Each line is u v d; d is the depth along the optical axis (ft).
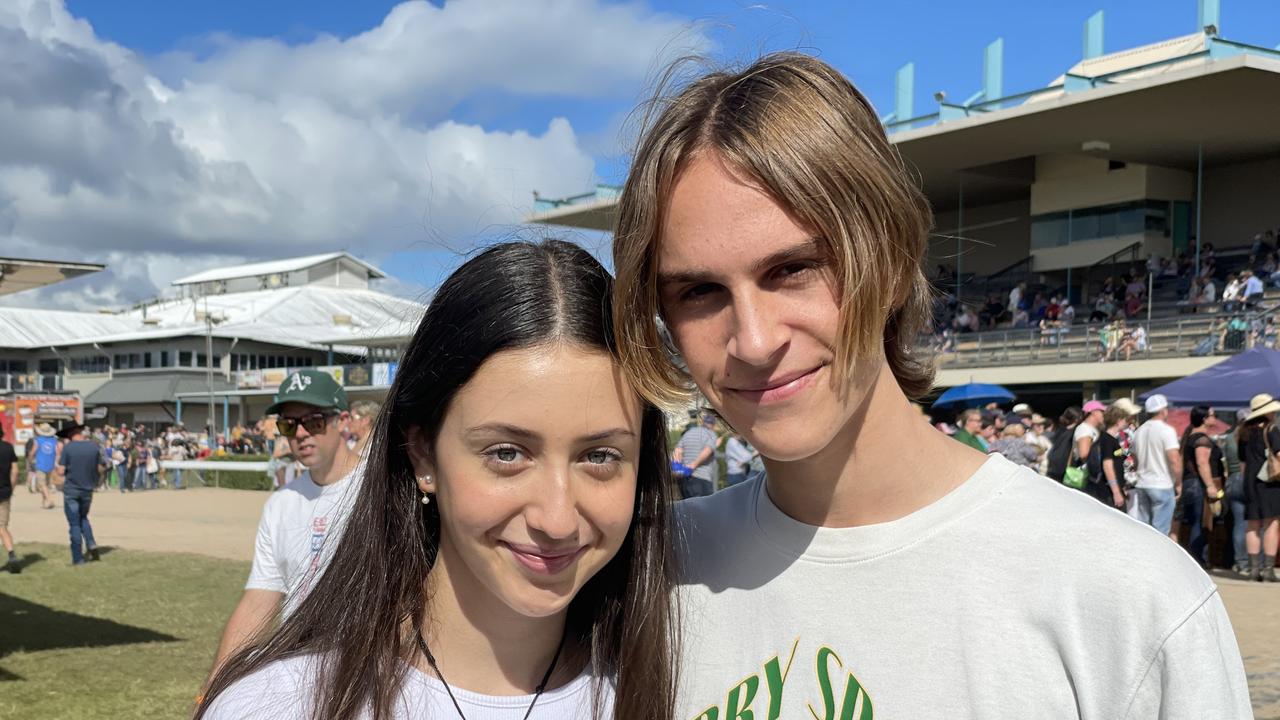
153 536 52.65
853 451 4.97
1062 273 99.30
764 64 4.66
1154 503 32.81
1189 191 95.61
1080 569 4.50
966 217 114.11
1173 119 78.95
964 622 4.67
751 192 4.43
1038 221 101.14
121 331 203.21
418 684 5.15
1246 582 31.99
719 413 5.05
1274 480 31.55
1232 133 82.94
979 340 88.12
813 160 4.33
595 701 5.50
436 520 5.60
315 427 12.12
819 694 4.97
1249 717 4.22
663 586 5.60
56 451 74.79
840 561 5.05
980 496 4.91
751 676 5.24
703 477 36.45
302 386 12.19
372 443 5.46
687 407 5.19
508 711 5.23
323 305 204.85
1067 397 87.51
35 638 25.95
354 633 5.14
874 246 4.42
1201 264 86.17
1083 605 4.45
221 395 158.10
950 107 86.22
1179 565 4.41
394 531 5.39
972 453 5.28
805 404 4.64
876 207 4.42
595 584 5.79
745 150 4.37
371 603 5.21
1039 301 95.04
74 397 122.62
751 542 5.46
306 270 249.55
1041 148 89.30
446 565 5.27
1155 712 4.25
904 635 4.79
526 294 4.80
